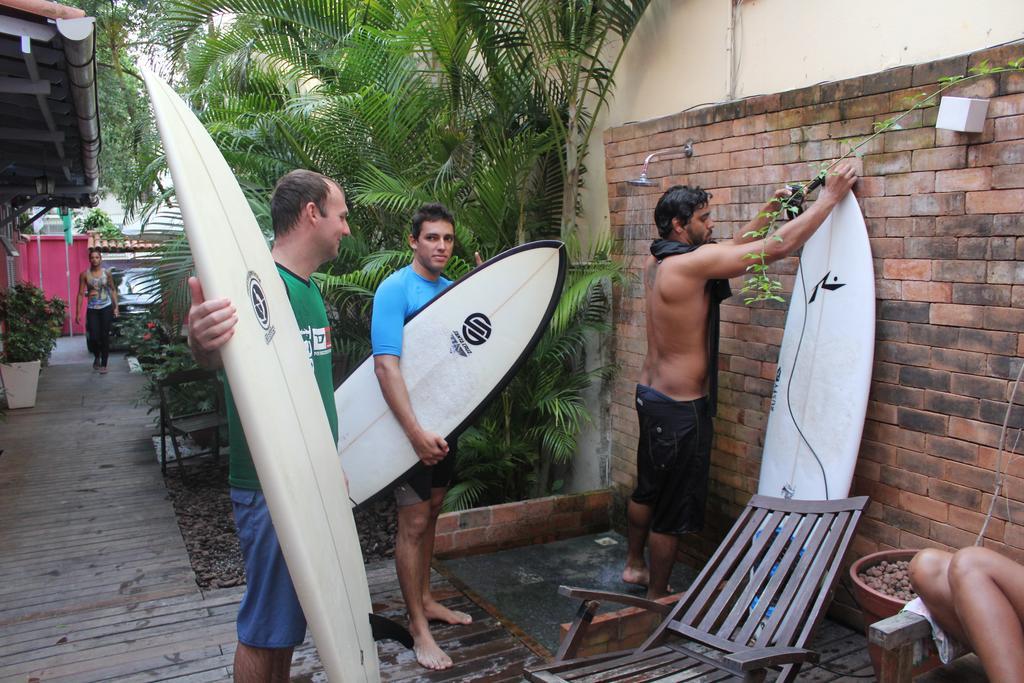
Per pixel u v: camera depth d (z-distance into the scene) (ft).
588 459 15.84
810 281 10.38
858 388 9.55
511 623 10.79
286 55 18.42
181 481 19.04
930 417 9.23
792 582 7.92
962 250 8.76
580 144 15.67
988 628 6.15
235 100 18.04
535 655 9.90
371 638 7.06
